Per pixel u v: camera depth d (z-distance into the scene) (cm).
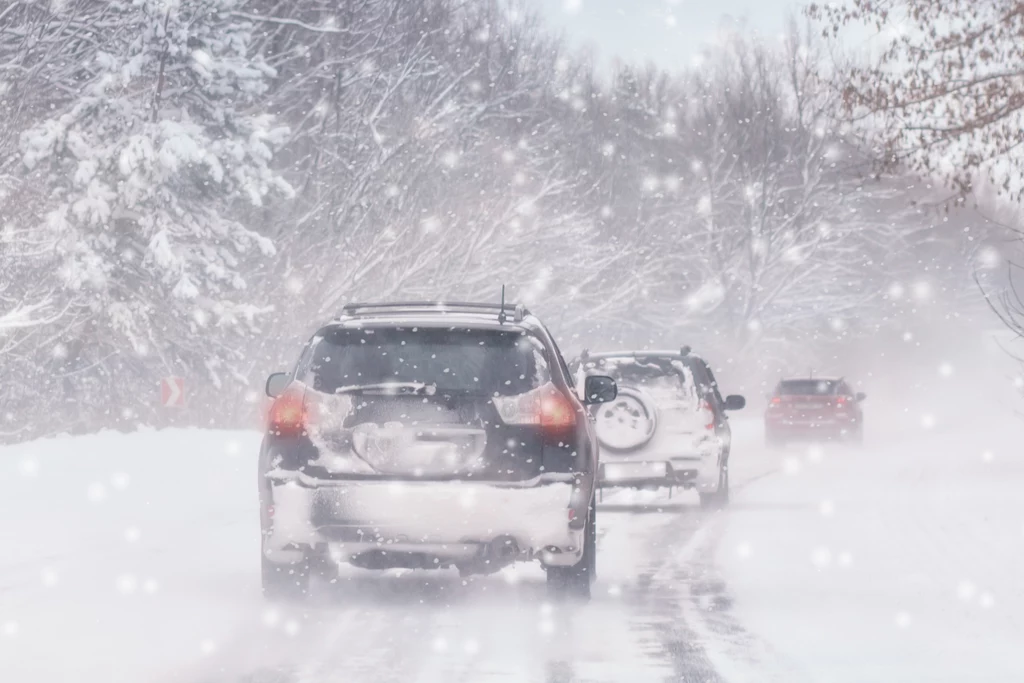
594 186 8144
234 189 5978
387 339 1917
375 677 1457
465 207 7306
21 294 5191
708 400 3428
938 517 3259
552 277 7619
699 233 10306
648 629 1770
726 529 3050
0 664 1516
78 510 2886
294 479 1877
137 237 5866
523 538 1858
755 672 1490
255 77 6078
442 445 1870
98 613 1859
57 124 5638
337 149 7606
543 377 1914
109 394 5950
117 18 6366
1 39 5884
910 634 1734
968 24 3362
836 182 10388
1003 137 3334
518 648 1630
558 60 8881
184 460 4078
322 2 7906
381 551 1869
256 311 6094
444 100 8044
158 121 5878
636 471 3381
